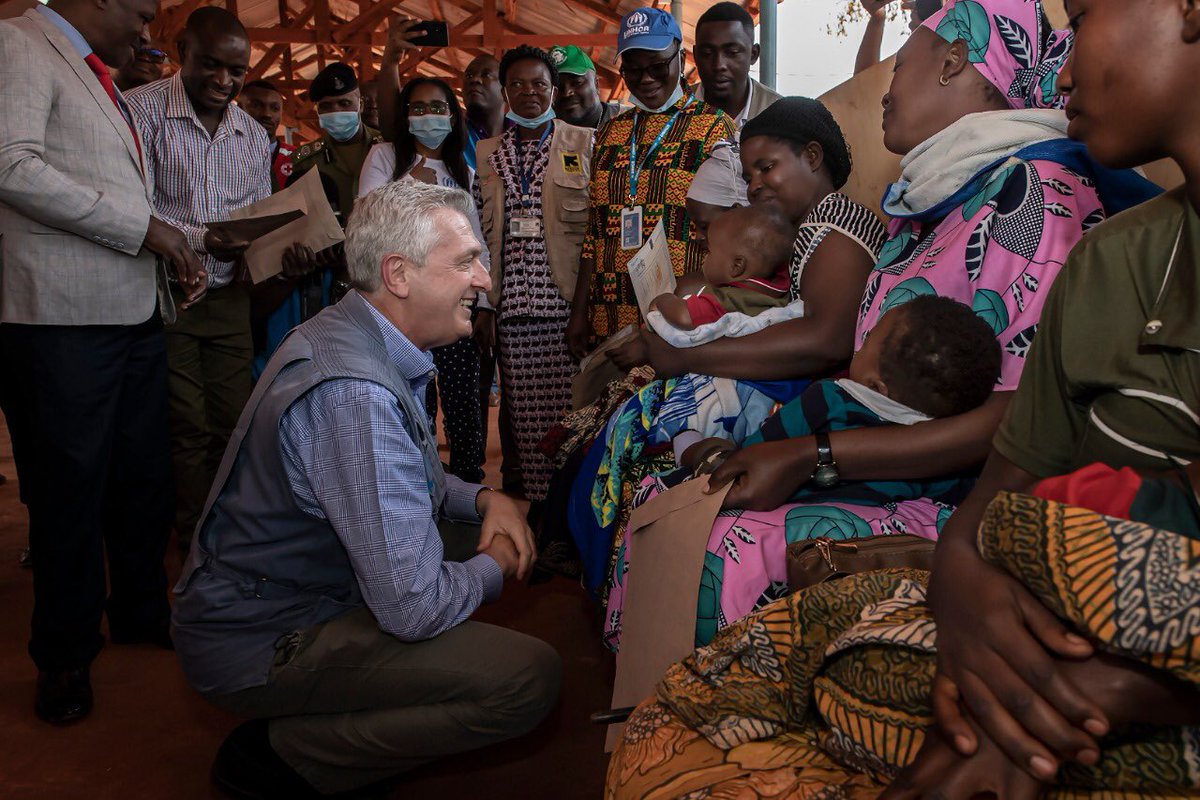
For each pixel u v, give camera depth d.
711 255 2.17
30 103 2.26
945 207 1.60
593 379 2.67
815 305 1.91
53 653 2.46
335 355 1.80
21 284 2.33
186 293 2.60
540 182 3.77
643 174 3.17
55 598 2.43
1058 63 1.56
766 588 1.54
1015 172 1.48
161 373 2.76
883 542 1.39
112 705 2.54
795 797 0.99
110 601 2.90
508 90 3.87
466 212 1.99
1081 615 0.72
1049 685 0.76
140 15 2.49
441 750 1.89
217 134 3.46
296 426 1.74
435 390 4.45
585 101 4.71
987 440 1.48
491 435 6.38
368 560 1.71
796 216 2.19
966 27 1.60
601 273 3.33
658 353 2.08
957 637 0.85
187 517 3.63
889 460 1.52
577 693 2.59
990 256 1.48
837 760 1.05
